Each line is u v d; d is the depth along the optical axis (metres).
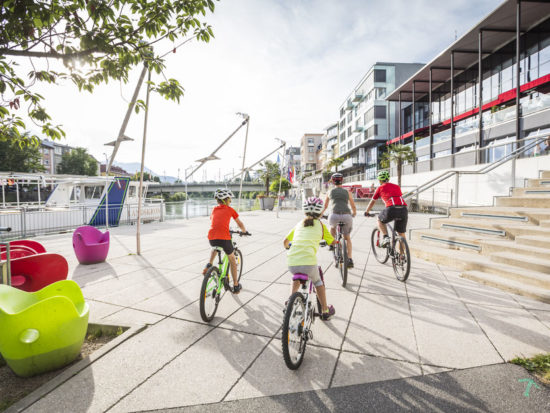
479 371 2.36
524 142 13.12
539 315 3.37
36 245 4.85
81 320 2.61
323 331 3.09
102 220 13.88
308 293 2.89
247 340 2.93
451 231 6.67
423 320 3.30
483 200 12.99
